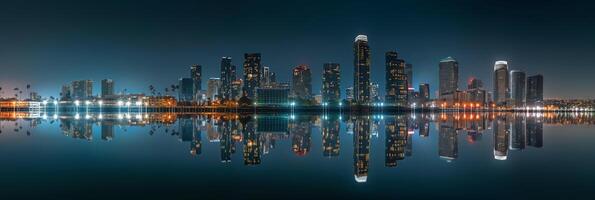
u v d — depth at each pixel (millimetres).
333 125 102812
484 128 86438
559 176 26984
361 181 25875
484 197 21625
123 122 113125
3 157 36906
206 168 30875
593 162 32969
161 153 40344
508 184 24641
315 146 48156
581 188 23422
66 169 30297
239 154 39906
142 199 21359
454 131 76312
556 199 21125
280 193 22719
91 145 47938
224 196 22094
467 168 30484
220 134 68375
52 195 22234
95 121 119312
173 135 64750
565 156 36906
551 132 70500
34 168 30688
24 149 43500
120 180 26125
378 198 21688
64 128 82000
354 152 41781
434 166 31641
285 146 48094
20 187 24094
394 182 25562
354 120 142500
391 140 56281
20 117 160125
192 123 110375
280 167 31422
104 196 21938
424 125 102438
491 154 38969
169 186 24391
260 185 24797
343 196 22125
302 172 29266
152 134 66438
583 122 120188
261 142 53188
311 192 23000
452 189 23484
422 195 22172
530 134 66000
